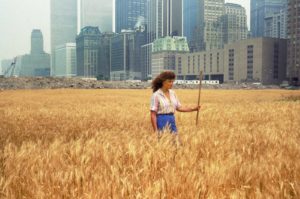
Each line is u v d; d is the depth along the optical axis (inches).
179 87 4717.0
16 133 437.1
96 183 185.8
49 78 4035.4
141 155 257.0
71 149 270.5
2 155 267.4
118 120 593.9
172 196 174.4
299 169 223.3
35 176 201.8
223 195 178.4
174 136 333.7
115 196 170.9
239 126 476.4
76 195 179.2
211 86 4960.6
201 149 290.2
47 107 1003.9
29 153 258.1
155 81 375.6
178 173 200.4
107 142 292.7
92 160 248.2
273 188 176.9
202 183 183.3
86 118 624.1
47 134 426.0
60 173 199.3
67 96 1937.7
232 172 212.8
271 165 221.8
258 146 324.8
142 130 405.7
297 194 175.9
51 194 179.0
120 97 1844.2
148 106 989.8
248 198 177.0
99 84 4143.7
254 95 2345.0
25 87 3511.3
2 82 3560.5
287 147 308.0
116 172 200.7
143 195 169.2
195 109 391.9
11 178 194.7
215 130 396.5
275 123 555.2
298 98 1815.9
